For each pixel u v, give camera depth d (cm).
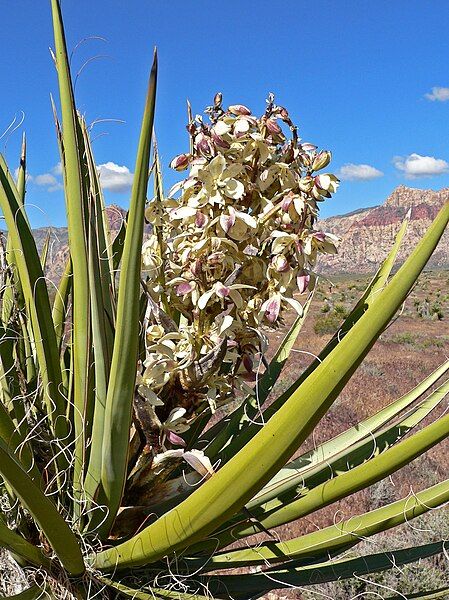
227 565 100
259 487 70
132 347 79
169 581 96
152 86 67
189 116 104
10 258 113
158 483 98
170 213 91
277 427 67
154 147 129
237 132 92
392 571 257
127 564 85
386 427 118
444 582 257
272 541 100
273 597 288
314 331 1340
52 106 102
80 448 96
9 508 96
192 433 116
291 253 91
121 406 82
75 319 96
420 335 1560
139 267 75
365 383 821
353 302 1852
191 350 92
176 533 76
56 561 90
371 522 94
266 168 94
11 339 105
